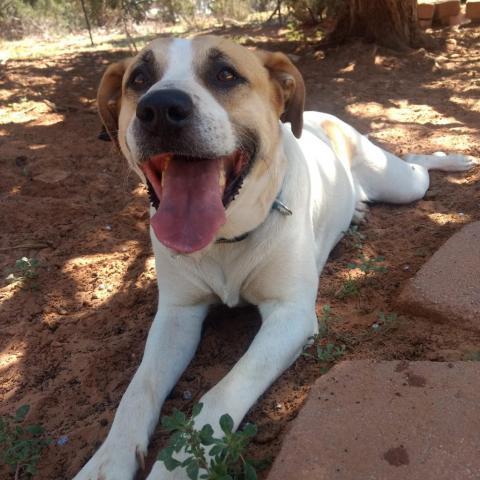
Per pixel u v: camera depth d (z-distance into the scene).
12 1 3.28
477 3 1.92
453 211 0.70
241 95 0.44
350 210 0.67
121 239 0.72
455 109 1.10
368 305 0.53
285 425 0.40
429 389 0.37
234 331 0.51
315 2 1.69
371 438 0.34
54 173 0.92
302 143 0.59
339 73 1.42
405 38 1.56
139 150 0.40
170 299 0.50
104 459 0.38
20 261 0.65
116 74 0.52
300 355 0.46
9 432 0.42
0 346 0.54
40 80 1.62
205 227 0.42
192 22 3.05
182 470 0.36
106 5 1.93
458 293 0.49
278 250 0.47
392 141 0.96
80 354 0.51
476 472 0.32
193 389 0.45
